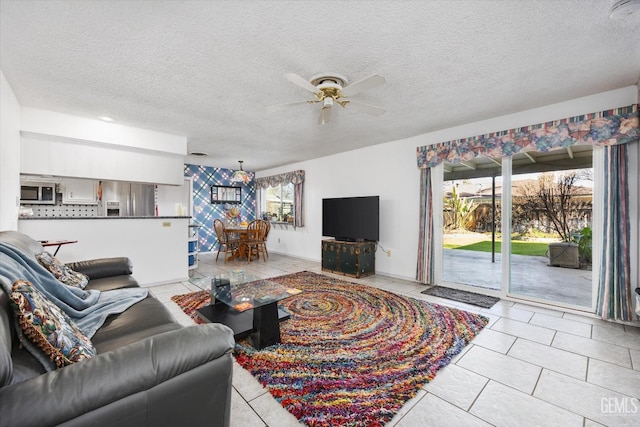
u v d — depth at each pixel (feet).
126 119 12.13
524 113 10.90
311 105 10.46
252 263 20.08
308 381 6.06
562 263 12.82
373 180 16.72
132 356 3.20
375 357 7.02
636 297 8.52
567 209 11.04
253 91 9.26
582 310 9.89
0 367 2.55
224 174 25.64
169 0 5.24
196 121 12.37
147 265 13.42
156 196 20.36
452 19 5.76
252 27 6.04
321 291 12.81
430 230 13.83
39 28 6.08
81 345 3.92
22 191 14.89
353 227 16.57
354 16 5.68
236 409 5.23
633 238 8.95
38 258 6.41
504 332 8.47
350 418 5.00
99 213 17.17
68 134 11.68
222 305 9.55
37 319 3.49
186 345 3.53
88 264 8.69
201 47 6.79
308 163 21.40
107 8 5.47
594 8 5.42
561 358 7.00
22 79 8.51
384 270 16.11
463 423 4.90
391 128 13.24
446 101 10.01
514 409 5.25
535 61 7.39
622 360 6.89
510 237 11.71
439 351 7.30
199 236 24.20
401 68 7.73
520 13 5.58
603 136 9.11
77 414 2.72
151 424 3.23
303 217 21.84
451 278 14.40
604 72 7.95
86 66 7.71
